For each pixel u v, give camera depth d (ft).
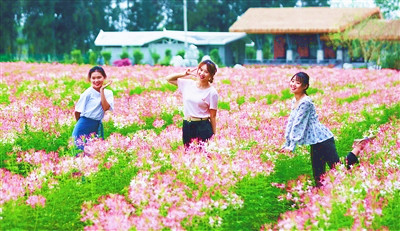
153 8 328.90
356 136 40.01
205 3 307.99
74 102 50.88
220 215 23.34
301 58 201.16
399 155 30.35
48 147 35.81
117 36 230.68
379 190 24.72
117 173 28.60
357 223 21.01
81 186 27.04
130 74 75.87
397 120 43.32
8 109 42.34
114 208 22.62
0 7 257.55
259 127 36.22
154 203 22.88
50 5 266.57
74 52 184.34
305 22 194.49
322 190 24.52
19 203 24.52
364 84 70.79
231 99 53.16
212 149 28.94
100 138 30.99
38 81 65.46
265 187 27.17
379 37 158.40
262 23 200.03
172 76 31.07
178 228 21.48
